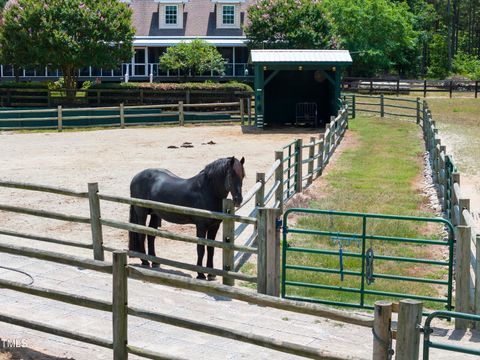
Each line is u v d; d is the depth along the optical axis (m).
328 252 9.86
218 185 10.32
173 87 39.19
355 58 60.12
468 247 8.85
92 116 33.59
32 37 39.84
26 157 23.73
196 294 9.96
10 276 10.34
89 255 11.84
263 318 9.00
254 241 12.84
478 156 23.98
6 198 16.70
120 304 6.62
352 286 10.77
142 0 55.94
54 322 8.52
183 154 24.44
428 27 83.00
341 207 16.06
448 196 15.03
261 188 12.74
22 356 7.34
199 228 10.45
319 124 34.84
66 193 11.05
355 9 59.72
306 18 47.09
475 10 93.00
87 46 40.47
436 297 10.37
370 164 22.62
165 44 51.31
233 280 10.38
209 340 8.07
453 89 52.22
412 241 9.41
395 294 9.56
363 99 46.41
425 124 28.02
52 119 32.59
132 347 6.65
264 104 34.69
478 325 8.91
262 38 47.81
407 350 5.22
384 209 15.95
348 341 8.28
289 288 10.68
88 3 40.53
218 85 39.44
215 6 54.41
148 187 11.12
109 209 15.62
